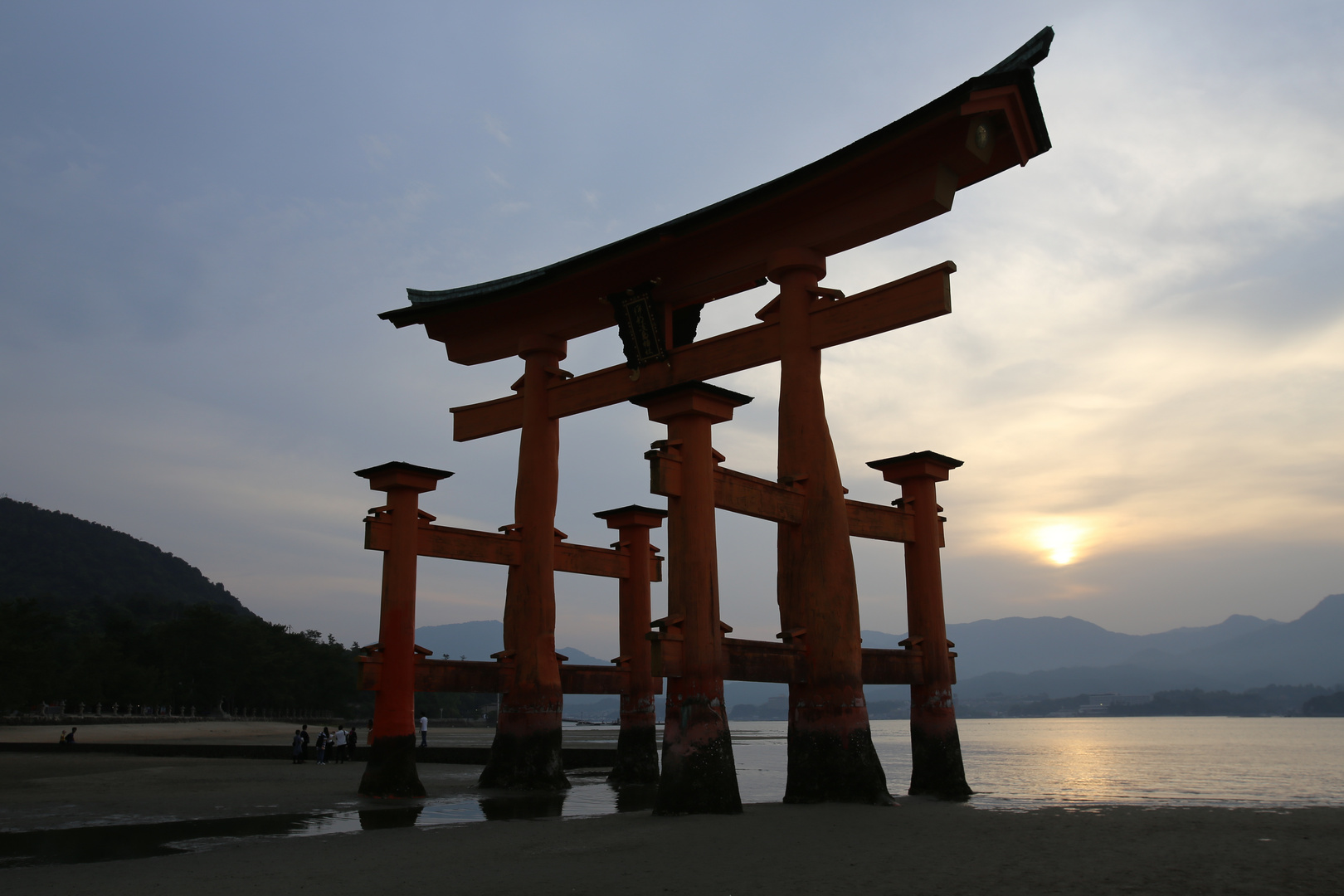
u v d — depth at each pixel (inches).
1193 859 444.5
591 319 935.7
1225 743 3432.6
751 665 653.3
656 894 377.1
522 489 929.5
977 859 445.7
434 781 986.7
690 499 645.3
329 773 1143.6
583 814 697.0
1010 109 673.6
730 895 372.2
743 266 802.2
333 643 5378.9
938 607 828.6
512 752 879.1
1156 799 968.3
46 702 3496.6
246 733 3053.6
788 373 738.8
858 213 728.3
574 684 948.6
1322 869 421.1
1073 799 951.6
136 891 401.4
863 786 657.6
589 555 985.5
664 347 845.8
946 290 670.5
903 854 463.2
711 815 602.9
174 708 4153.5
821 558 689.6
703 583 634.2
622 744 975.0
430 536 844.6
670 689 637.3
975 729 6550.2
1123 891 370.6
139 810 747.4
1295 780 1364.4
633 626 1001.5
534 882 409.4
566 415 948.6
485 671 880.9
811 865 434.6
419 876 428.8
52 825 655.1
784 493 697.6
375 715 819.4
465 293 1007.6
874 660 761.0
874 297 707.4
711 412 658.2
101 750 1701.5
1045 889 374.3
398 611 815.7
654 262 844.0
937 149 682.2
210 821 673.6
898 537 823.7
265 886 410.3
